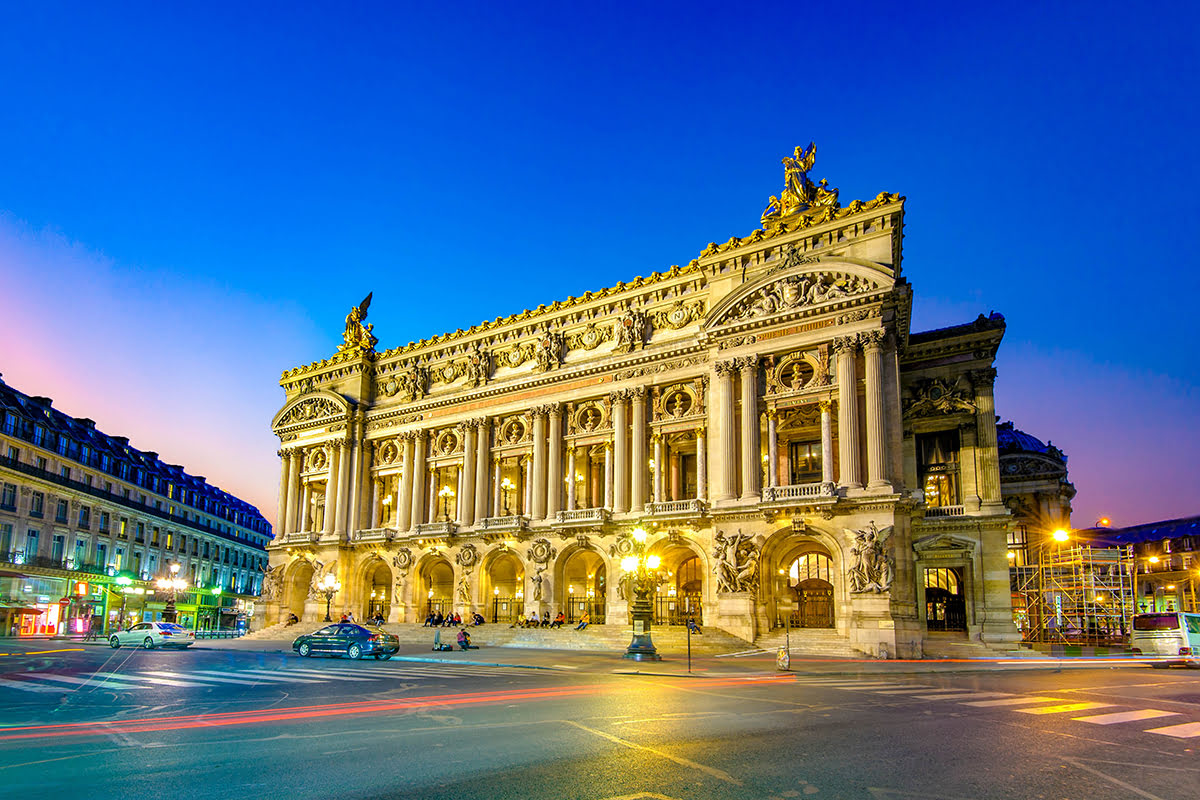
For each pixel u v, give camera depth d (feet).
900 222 183.32
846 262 175.73
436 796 39.19
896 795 40.40
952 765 46.88
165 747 50.34
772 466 177.58
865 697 80.02
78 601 272.10
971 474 191.62
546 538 209.46
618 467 202.69
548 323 226.79
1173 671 117.80
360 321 268.21
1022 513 248.93
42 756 47.52
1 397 254.68
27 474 253.44
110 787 40.37
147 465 336.49
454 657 140.15
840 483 167.53
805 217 187.11
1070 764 47.44
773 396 181.47
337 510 249.96
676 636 166.30
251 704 71.46
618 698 77.66
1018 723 62.08
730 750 50.67
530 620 198.90
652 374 203.00
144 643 168.66
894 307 175.11
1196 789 42.14
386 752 49.06
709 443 188.44
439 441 241.55
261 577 438.40
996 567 183.21
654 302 208.44
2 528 245.86
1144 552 316.81
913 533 191.11
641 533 150.10
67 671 107.65
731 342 187.42
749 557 172.55
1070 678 104.17
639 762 46.91
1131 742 54.29
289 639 215.72
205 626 354.33
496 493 226.38
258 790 40.01
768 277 184.44
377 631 138.41
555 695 80.07
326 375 268.82
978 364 195.00
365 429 255.50
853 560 158.81
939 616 194.70
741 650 161.38
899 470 166.50
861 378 171.53
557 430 216.74
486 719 62.44
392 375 257.55
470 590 219.41
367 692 81.71
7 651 160.76
